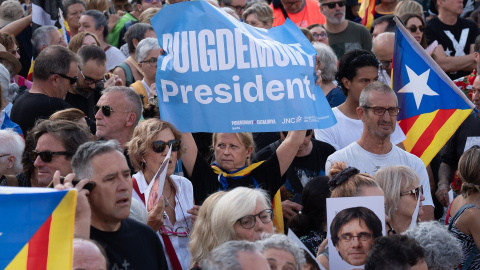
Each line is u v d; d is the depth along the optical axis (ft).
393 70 30.60
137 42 36.81
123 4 53.21
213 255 15.05
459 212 24.17
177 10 24.04
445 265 19.42
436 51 44.21
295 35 24.90
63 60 29.01
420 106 30.07
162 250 19.24
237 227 18.66
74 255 14.19
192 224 22.16
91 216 17.95
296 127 23.85
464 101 29.50
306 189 22.91
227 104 23.77
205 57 23.81
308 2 48.29
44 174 21.25
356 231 19.80
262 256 15.07
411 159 27.25
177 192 23.07
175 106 23.81
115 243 18.01
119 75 36.52
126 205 17.89
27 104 28.78
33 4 39.50
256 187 24.66
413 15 42.01
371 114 26.48
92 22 40.57
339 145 30.19
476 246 23.97
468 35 45.39
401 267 16.97
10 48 35.99
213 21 23.85
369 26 48.80
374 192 20.56
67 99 32.04
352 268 19.81
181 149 23.45
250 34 24.21
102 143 18.06
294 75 24.02
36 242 13.17
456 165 33.14
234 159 24.67
